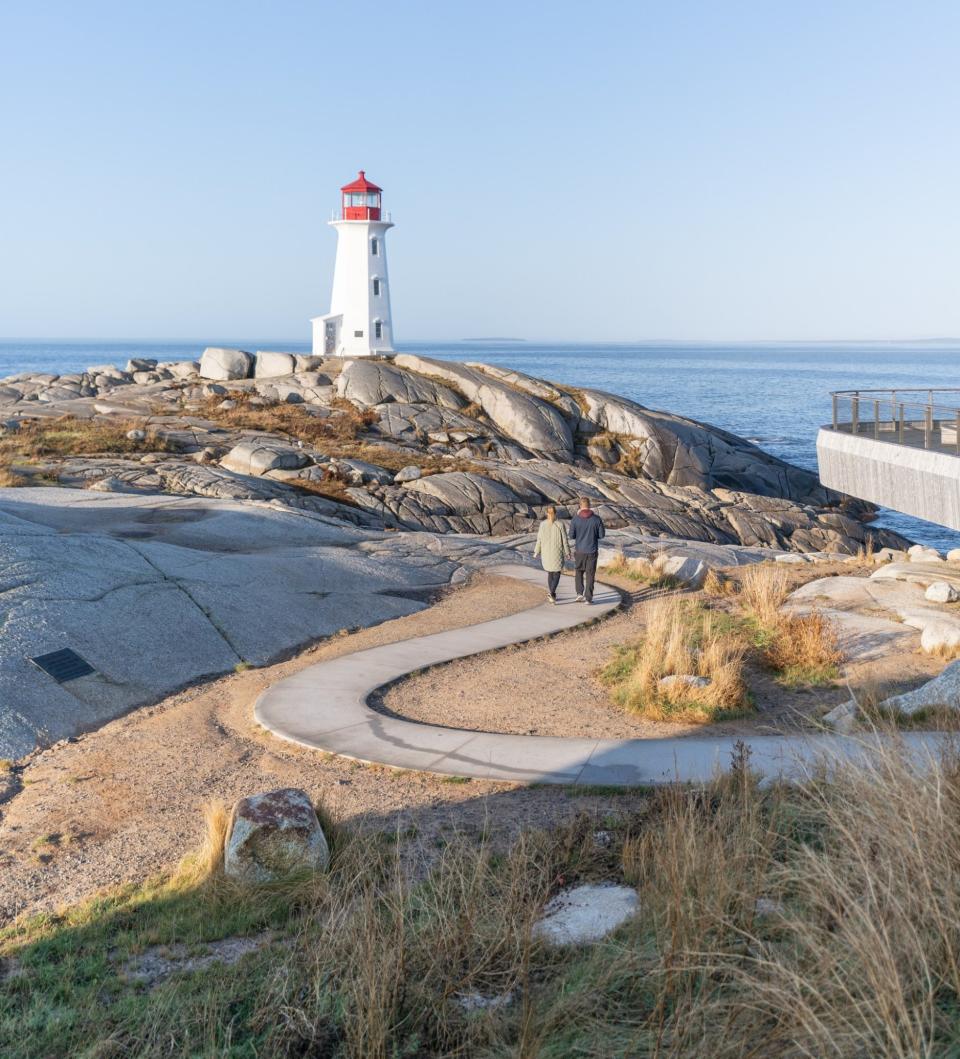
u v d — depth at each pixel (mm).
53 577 14242
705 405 124375
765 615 14789
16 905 6938
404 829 7691
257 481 31688
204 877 6844
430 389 47125
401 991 4969
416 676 12867
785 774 7930
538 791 8562
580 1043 4422
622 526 34531
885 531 42656
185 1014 5047
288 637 14984
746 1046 4102
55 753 10430
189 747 10367
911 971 4254
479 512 33625
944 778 5613
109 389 50969
